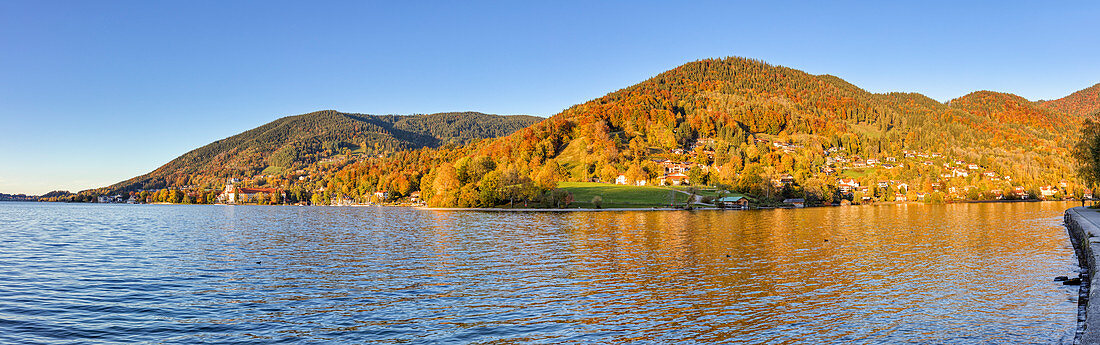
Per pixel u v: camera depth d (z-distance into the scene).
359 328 30.61
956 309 33.78
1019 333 28.55
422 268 50.66
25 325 31.14
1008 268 48.97
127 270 49.75
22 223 129.75
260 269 50.31
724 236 80.62
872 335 28.86
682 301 36.66
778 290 40.00
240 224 122.75
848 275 45.97
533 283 42.94
